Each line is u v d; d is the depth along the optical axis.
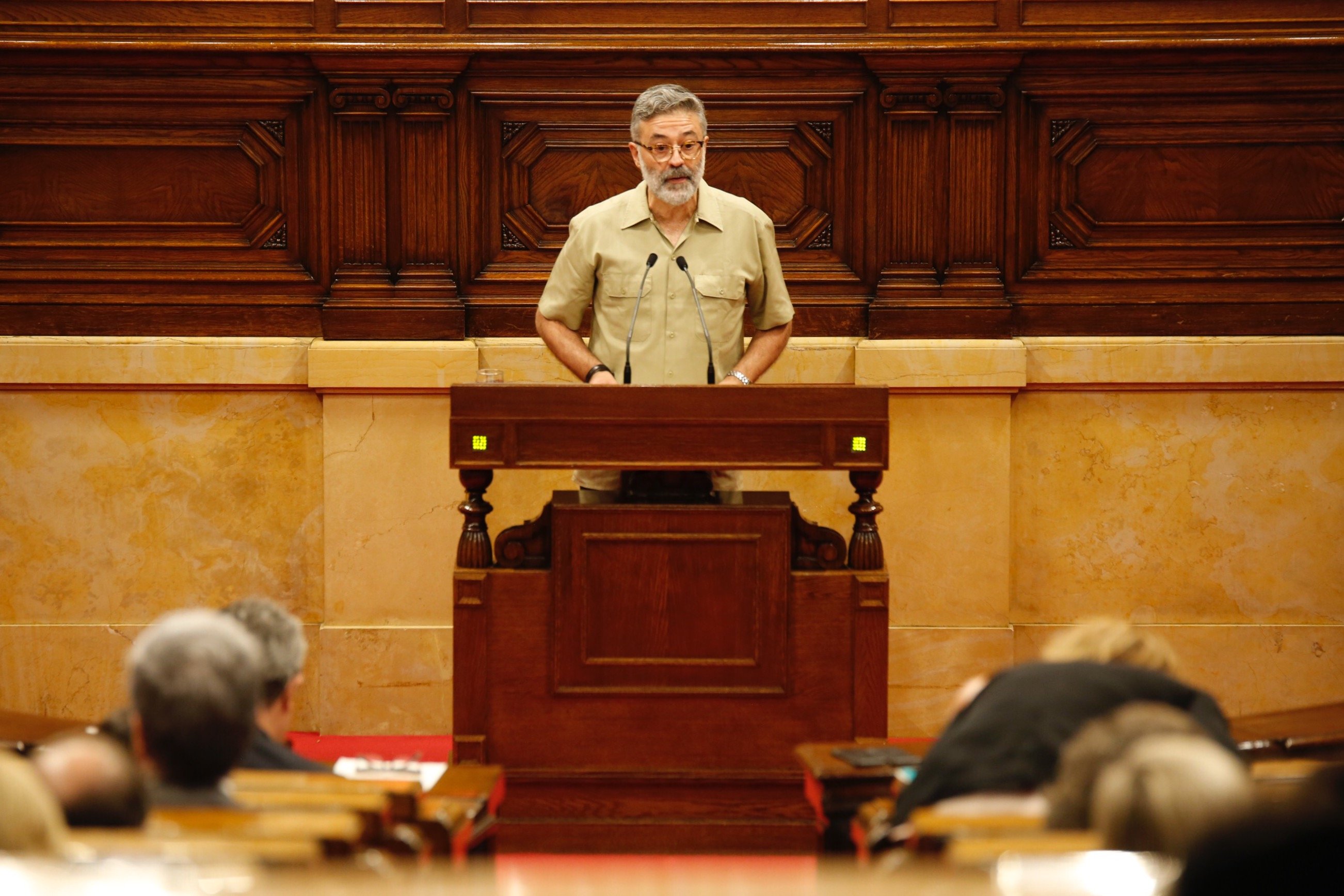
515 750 10.23
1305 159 14.38
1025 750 6.66
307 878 4.43
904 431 14.27
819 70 14.32
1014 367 14.11
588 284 11.96
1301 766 6.44
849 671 10.22
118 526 14.37
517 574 10.16
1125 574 14.50
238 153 14.41
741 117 14.41
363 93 14.17
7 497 14.30
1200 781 4.65
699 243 11.87
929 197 14.35
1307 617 14.45
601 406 9.95
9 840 4.49
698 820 10.20
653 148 11.38
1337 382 14.22
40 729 8.06
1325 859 3.62
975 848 4.70
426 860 6.06
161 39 14.03
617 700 10.19
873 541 10.32
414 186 14.31
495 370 13.45
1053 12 14.16
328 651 14.24
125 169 14.40
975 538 14.27
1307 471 14.41
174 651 5.90
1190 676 14.43
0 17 14.05
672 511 10.09
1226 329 14.48
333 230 14.41
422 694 14.29
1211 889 3.72
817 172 14.48
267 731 7.59
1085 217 14.47
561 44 14.12
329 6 14.13
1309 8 14.06
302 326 14.53
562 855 10.20
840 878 4.59
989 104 14.27
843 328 14.54
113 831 5.00
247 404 14.35
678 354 11.84
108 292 14.48
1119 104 14.34
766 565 10.13
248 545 14.42
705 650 10.17
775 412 9.98
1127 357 14.21
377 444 14.20
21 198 14.40
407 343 14.17
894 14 14.17
